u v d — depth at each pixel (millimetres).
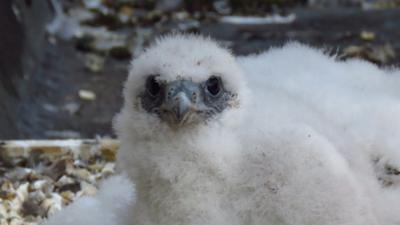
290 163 5098
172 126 5070
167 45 5301
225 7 18562
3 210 7129
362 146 5895
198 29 16781
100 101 12656
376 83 6750
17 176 7727
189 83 5039
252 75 6207
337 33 16156
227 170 5105
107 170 7789
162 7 18375
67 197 7383
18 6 13516
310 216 5062
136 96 5223
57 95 12688
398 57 14211
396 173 5883
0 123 10570
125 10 17750
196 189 5141
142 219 5355
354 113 6039
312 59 6820
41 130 11398
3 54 11914
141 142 5227
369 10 18047
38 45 13992
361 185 5414
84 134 11414
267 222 5133
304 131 5234
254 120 5309
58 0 16812
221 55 5234
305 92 6102
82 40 15242
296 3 19250
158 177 5172
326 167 5129
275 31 16641
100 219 5957
